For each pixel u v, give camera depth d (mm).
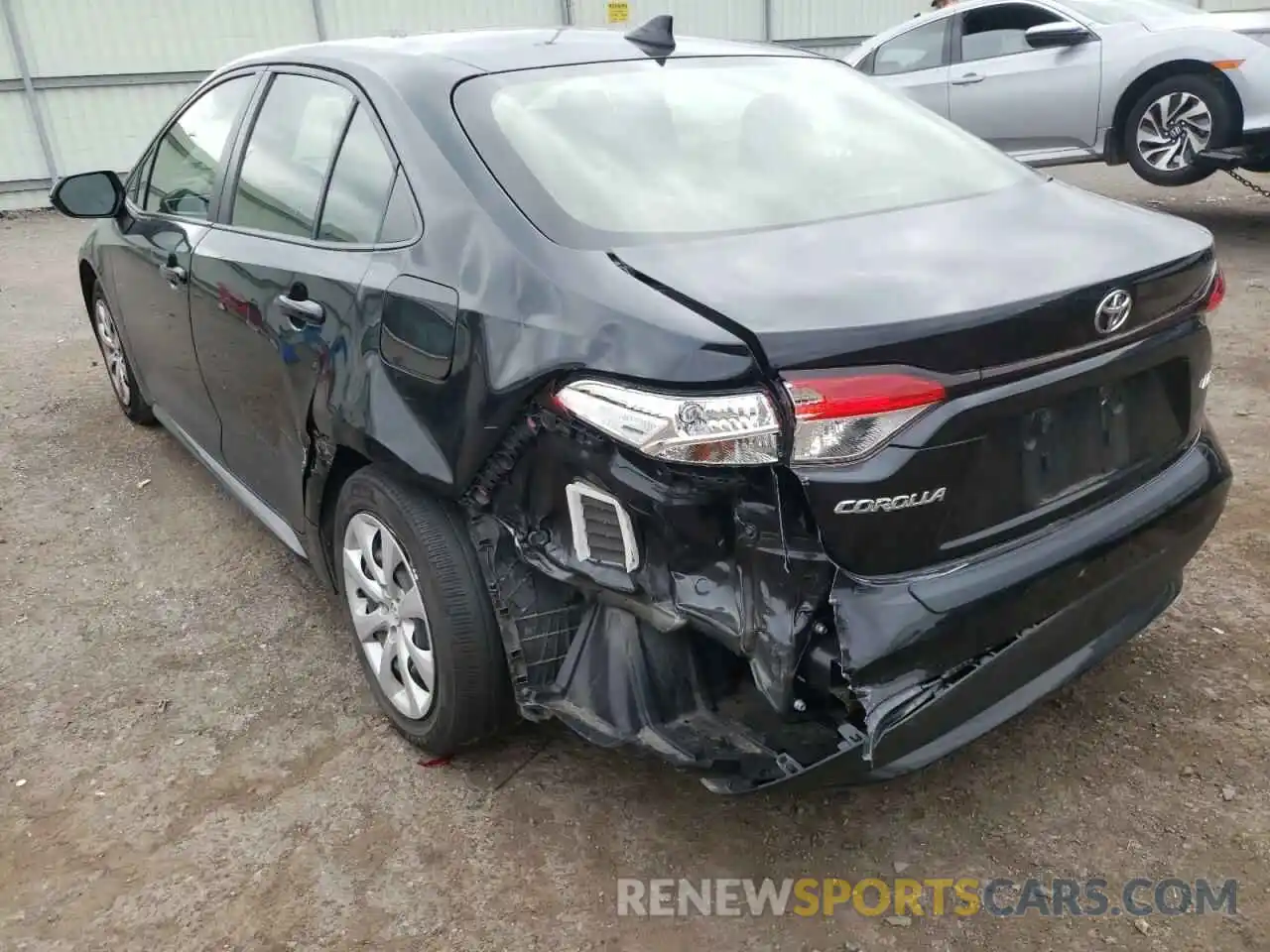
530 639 2344
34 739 2902
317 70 3078
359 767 2748
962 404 1933
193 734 2904
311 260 2811
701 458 1871
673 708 2180
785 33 16625
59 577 3775
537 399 2109
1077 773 2609
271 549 3914
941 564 2020
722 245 2223
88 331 7023
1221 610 3213
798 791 2053
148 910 2320
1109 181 10453
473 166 2441
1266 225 8203
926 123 3061
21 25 13086
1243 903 2219
